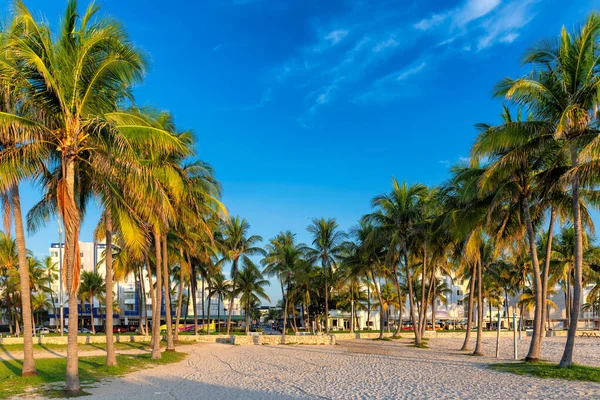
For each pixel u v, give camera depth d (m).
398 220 31.16
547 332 53.03
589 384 12.80
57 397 12.02
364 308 71.56
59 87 12.23
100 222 19.84
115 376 16.59
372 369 18.61
